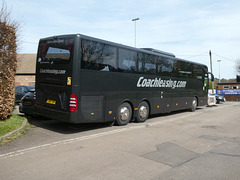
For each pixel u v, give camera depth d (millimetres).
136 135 7098
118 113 8422
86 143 5992
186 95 13328
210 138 6883
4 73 7258
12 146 5555
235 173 4125
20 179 3686
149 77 9945
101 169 4176
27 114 9664
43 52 7980
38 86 8109
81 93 7000
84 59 7086
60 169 4137
